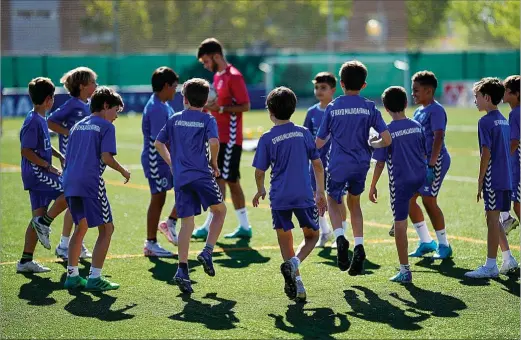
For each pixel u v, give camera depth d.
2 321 6.56
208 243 7.56
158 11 43.25
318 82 9.52
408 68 40.19
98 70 36.31
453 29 44.62
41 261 8.82
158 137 7.77
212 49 10.26
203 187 7.54
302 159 7.11
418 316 6.61
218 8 44.72
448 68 40.28
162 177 8.98
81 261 8.91
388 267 8.39
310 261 8.76
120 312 6.80
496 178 7.79
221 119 10.16
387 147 7.79
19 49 39.94
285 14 46.22
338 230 7.50
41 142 8.27
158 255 9.06
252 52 42.03
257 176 7.18
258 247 9.58
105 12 41.59
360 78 7.73
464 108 37.53
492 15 42.88
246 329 6.28
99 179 7.53
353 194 7.73
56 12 40.50
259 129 24.83
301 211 7.07
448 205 12.45
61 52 40.72
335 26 46.25
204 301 7.13
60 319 6.61
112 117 7.73
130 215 11.84
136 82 36.75
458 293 7.32
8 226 10.84
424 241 8.91
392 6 45.44
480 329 6.23
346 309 6.83
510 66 40.16
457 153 20.11
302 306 6.93
